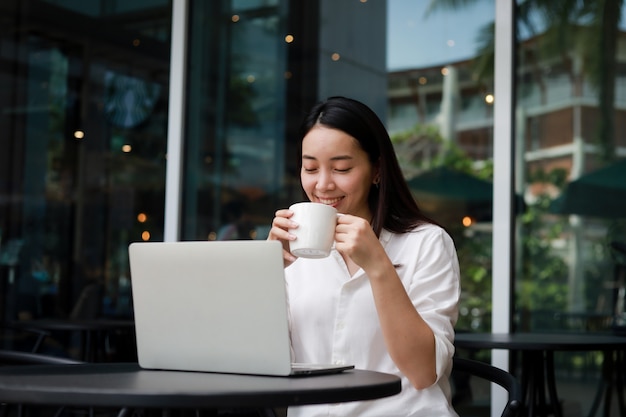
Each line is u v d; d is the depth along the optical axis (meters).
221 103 3.60
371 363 1.61
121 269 3.69
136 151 3.68
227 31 3.61
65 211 3.80
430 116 3.30
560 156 3.11
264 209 3.50
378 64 3.39
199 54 3.64
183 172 3.61
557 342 2.36
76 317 3.73
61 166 3.83
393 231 1.73
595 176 3.07
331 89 3.46
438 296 1.61
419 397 1.54
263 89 3.54
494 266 3.12
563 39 3.14
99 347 3.60
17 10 3.95
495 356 3.04
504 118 3.16
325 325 1.66
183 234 3.59
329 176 1.71
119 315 3.66
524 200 3.14
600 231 3.05
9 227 3.88
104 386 1.08
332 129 1.70
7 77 3.96
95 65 3.80
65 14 3.88
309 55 3.49
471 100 3.24
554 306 3.07
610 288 3.02
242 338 1.30
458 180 3.24
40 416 3.60
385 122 3.37
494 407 3.03
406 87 3.34
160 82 3.65
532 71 3.17
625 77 3.07
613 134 3.07
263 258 1.27
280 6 3.54
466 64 3.26
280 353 1.27
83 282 3.74
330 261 1.69
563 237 3.08
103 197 3.74
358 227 1.42
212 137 3.60
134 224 3.67
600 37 3.11
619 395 2.96
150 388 1.05
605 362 2.99
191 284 1.34
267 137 3.52
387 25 3.38
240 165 3.55
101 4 3.81
